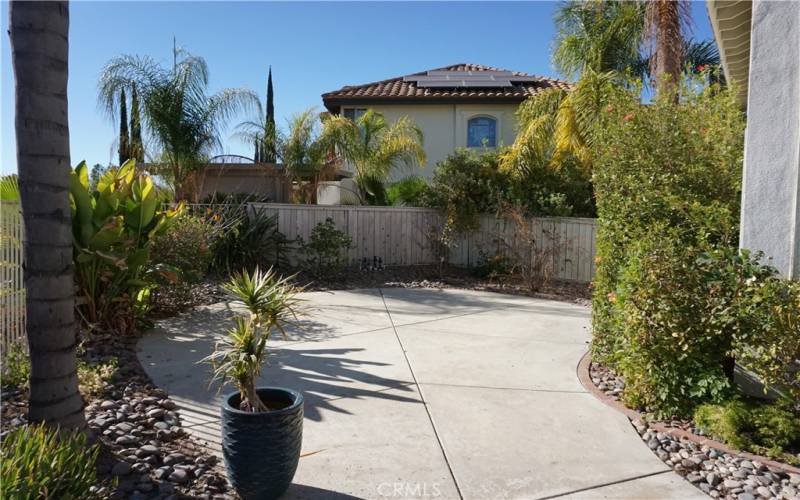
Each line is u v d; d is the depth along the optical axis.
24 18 3.22
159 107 12.56
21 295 5.76
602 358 6.04
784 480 3.70
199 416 4.56
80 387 4.85
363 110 20.06
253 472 3.17
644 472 3.79
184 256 8.38
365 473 3.70
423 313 9.10
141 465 3.54
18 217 5.69
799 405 4.31
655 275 4.76
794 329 4.16
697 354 4.66
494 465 3.85
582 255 12.61
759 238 4.84
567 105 13.22
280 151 14.60
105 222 6.66
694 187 6.12
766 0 4.76
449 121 19.92
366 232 13.84
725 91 7.22
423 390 5.32
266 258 12.69
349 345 6.95
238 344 3.44
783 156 4.73
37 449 2.76
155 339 6.91
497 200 13.32
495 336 7.57
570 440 4.27
